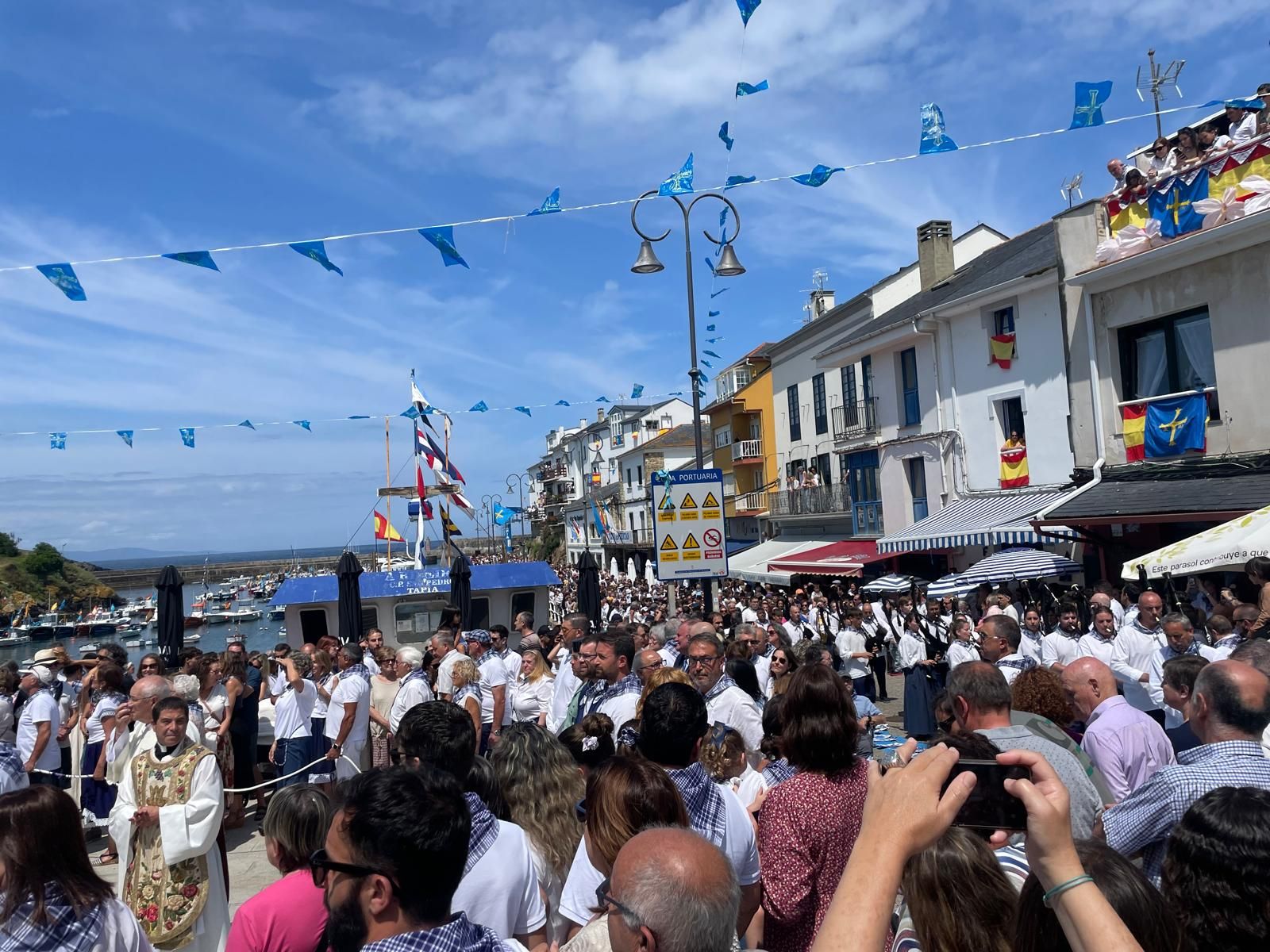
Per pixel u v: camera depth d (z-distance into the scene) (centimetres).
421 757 380
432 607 1738
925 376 2322
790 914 326
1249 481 1277
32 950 285
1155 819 311
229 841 860
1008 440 2017
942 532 1872
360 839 230
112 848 816
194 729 615
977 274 2402
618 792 314
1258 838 202
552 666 1130
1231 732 344
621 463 5972
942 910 228
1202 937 204
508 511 4953
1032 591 1722
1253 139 1320
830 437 2959
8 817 291
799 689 349
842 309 2897
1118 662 813
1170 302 1471
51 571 7912
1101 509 1433
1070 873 164
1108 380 1596
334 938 231
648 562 5225
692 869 189
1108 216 1612
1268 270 1313
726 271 1344
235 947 310
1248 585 1254
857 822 335
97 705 861
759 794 451
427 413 1677
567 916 345
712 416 4134
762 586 3069
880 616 1530
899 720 1362
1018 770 177
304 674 933
